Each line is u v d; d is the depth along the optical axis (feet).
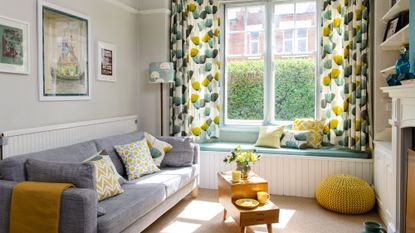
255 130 15.06
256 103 15.35
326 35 13.53
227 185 9.84
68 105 10.93
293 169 13.15
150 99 15.19
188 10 14.94
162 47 14.92
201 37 14.98
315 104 14.47
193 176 12.25
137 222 8.36
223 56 15.52
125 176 10.90
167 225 10.25
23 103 9.20
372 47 12.81
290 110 14.89
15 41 8.83
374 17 12.28
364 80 12.64
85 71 11.66
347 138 13.17
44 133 9.79
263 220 8.79
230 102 15.60
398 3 9.64
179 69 14.99
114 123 13.30
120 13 13.87
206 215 11.12
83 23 11.50
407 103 7.94
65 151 9.07
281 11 14.79
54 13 10.17
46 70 9.91
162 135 14.94
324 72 13.64
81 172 7.03
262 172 13.52
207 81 14.92
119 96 13.88
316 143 13.56
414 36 7.55
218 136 15.07
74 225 6.53
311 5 14.37
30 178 7.41
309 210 11.57
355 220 10.65
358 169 12.47
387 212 9.92
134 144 11.33
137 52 15.29
